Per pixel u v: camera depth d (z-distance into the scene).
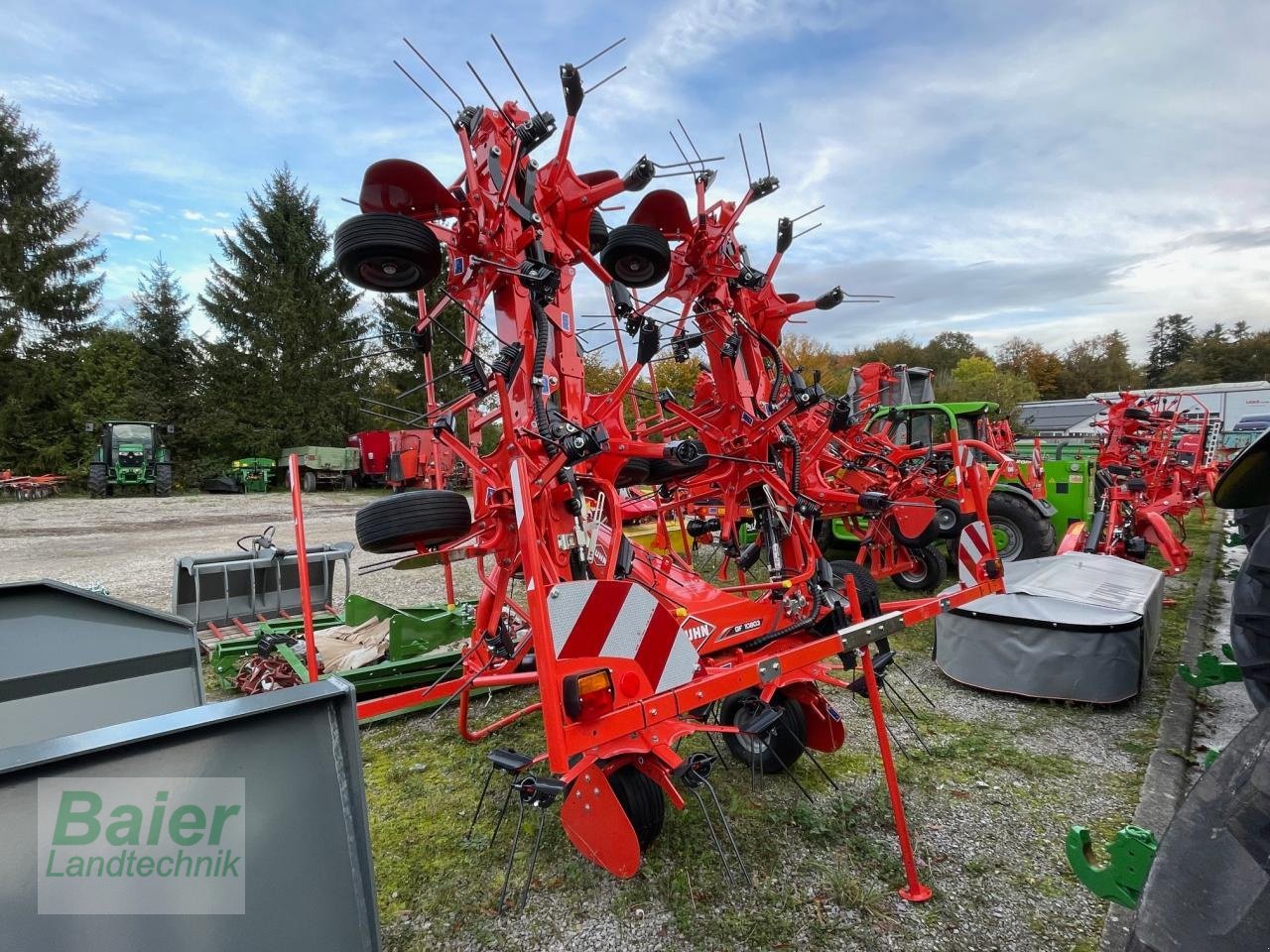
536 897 2.62
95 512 17.38
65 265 27.70
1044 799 3.24
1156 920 1.21
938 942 2.34
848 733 3.97
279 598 6.05
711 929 2.42
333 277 29.41
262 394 26.89
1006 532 7.69
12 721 2.13
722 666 3.19
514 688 4.78
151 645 2.46
